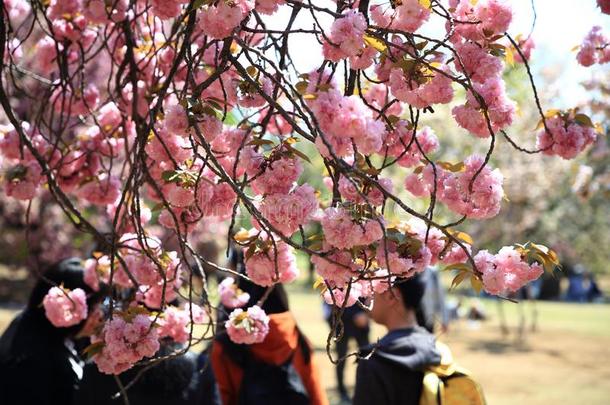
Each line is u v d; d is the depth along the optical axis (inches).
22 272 1280.8
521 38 152.8
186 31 122.4
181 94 121.2
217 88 138.6
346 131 100.3
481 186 117.0
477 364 698.2
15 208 884.0
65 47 150.1
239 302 173.8
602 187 447.2
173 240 171.2
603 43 166.6
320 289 127.8
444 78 116.1
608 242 1320.1
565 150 138.3
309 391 205.6
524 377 631.2
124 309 140.9
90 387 169.5
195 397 172.4
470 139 797.9
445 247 121.2
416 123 119.0
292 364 203.9
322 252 109.3
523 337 901.2
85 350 128.3
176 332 157.8
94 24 150.0
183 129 116.4
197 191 122.6
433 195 112.2
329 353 112.6
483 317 1086.4
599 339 887.7
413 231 122.3
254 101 128.6
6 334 174.7
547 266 118.5
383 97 140.7
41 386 169.3
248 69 127.0
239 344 201.6
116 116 168.4
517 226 933.2
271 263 122.1
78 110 167.2
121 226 136.6
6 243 933.2
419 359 159.6
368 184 113.2
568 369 672.4
